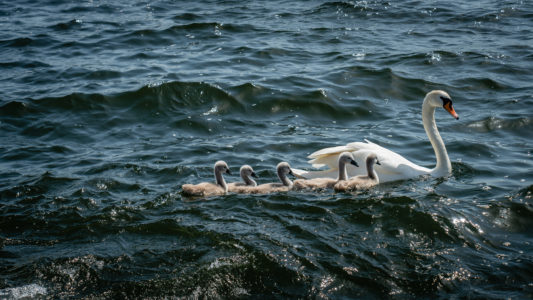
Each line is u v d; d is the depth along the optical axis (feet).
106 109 55.01
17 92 58.54
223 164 38.99
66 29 83.30
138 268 28.91
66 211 34.86
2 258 29.99
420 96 57.82
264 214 33.65
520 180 38.93
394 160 39.83
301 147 46.93
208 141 48.49
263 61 67.36
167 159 44.29
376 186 38.78
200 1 99.04
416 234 31.35
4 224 33.53
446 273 28.14
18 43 76.64
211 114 54.13
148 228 32.50
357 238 30.96
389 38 75.51
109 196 37.27
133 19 87.97
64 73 64.49
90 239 31.78
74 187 38.42
